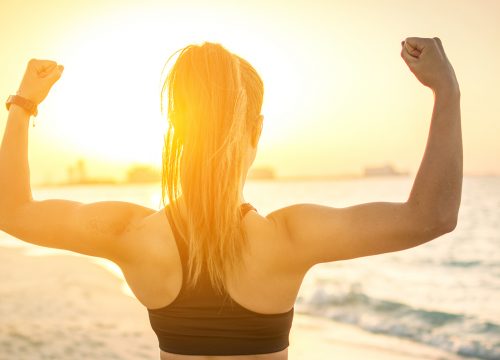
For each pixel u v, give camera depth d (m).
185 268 1.30
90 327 9.15
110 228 1.33
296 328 12.09
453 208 1.08
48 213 1.31
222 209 1.25
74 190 166.88
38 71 1.38
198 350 1.31
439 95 1.11
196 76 1.27
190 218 1.26
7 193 1.30
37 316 9.77
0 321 9.25
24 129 1.36
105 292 12.77
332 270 21.69
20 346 7.82
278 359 1.33
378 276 19.97
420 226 1.10
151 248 1.32
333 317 13.55
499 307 14.41
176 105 1.29
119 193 143.62
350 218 1.17
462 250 26.11
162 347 1.37
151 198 110.44
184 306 1.30
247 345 1.30
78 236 1.32
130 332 8.96
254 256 1.26
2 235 36.03
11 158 1.32
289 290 1.28
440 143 1.09
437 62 1.12
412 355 10.11
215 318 1.29
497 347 10.72
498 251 25.41
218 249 1.26
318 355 9.54
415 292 16.77
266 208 69.38
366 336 11.47
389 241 1.13
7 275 15.48
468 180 94.75
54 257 20.84
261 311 1.29
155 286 1.33
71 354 7.59
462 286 17.81
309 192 101.19
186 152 1.27
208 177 1.25
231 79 1.27
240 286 1.28
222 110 1.26
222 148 1.24
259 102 1.33
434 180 1.08
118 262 1.37
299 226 1.23
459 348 10.86
